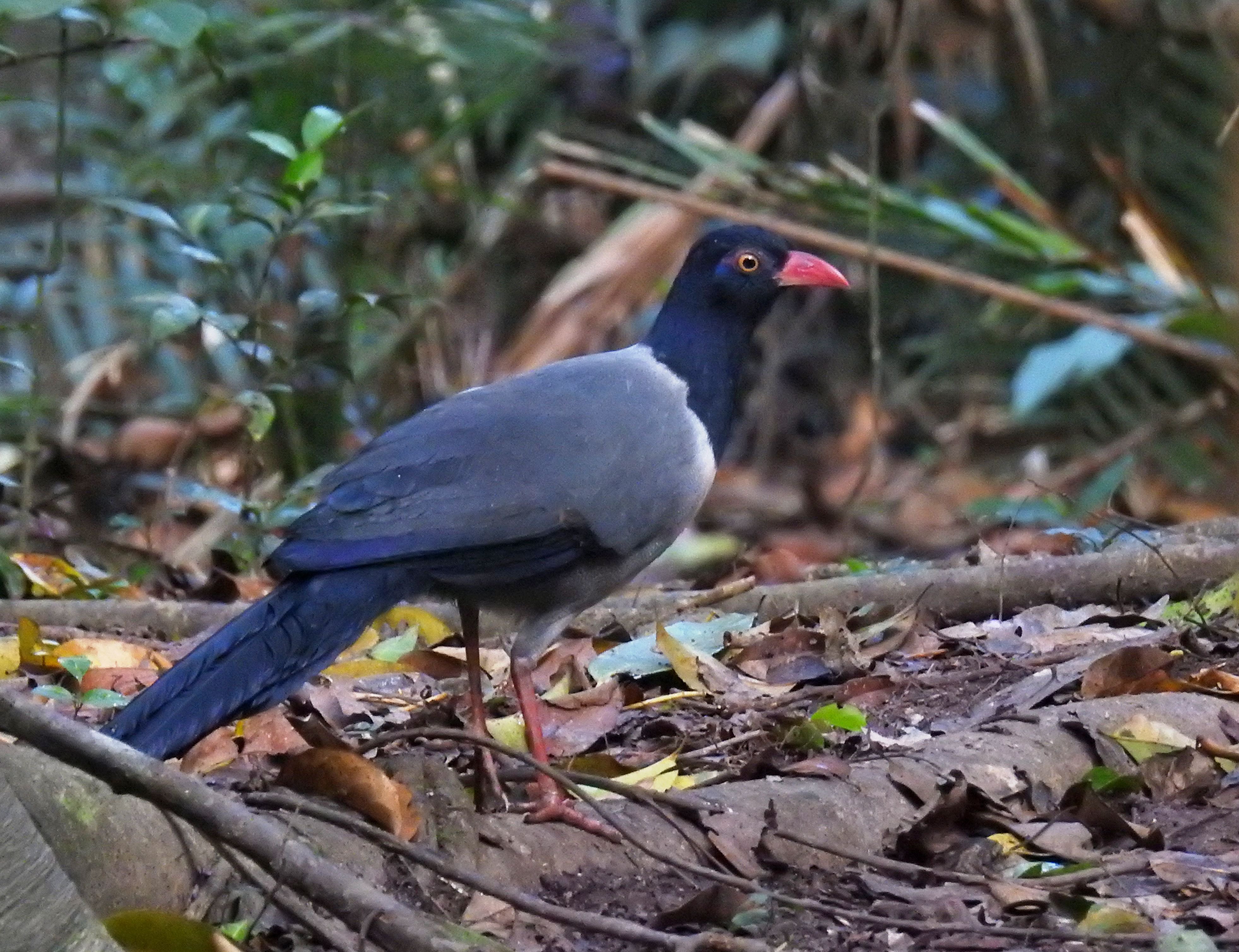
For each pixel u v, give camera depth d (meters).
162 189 15.30
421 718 8.62
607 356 9.02
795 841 7.00
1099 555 10.95
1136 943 6.26
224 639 7.28
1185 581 10.84
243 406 12.65
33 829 5.22
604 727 8.74
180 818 6.21
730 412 9.07
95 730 6.43
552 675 9.80
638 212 16.62
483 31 16.86
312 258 15.88
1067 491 16.30
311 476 13.26
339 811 6.77
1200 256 15.32
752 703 9.11
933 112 15.40
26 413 14.75
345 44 15.70
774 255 9.09
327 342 13.26
